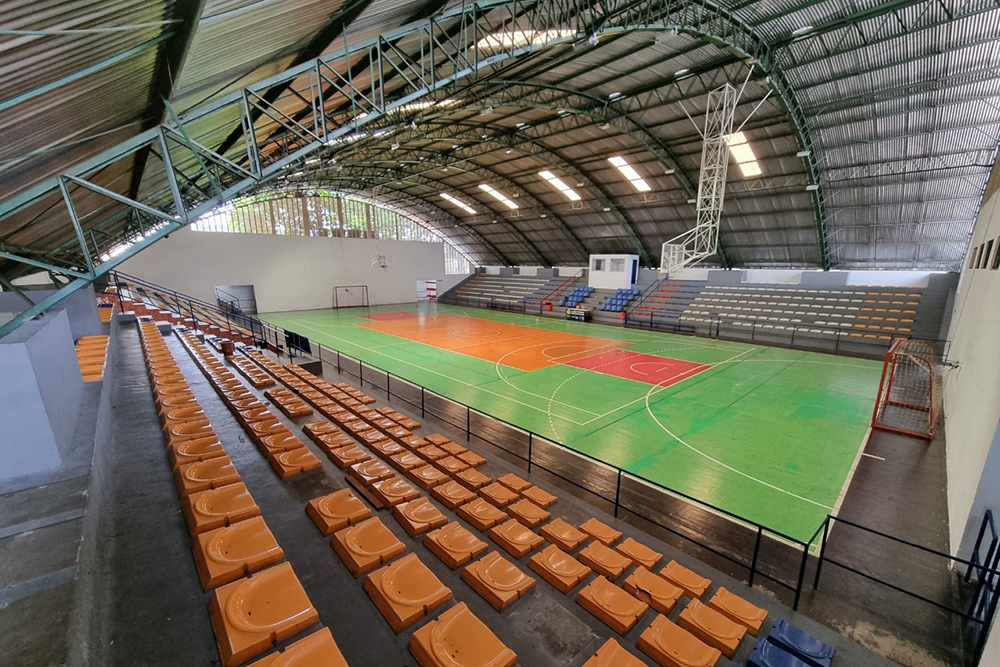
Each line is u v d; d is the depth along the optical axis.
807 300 22.17
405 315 31.33
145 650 2.59
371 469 5.43
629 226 30.34
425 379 14.17
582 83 19.12
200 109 5.93
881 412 11.13
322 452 6.04
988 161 16.62
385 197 40.62
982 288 9.45
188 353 10.97
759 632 3.65
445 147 27.55
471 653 2.83
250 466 5.24
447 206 39.81
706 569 4.61
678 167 23.55
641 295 28.31
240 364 10.84
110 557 3.35
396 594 3.24
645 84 18.70
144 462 4.90
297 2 5.50
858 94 16.50
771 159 20.75
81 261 9.39
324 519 4.08
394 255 38.84
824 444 9.26
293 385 9.87
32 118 3.78
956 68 14.37
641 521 6.53
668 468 8.19
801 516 6.68
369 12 7.36
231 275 30.59
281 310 33.16
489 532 4.64
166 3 3.68
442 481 5.89
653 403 11.88
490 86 18.27
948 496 7.12
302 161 20.33
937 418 10.63
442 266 42.38
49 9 2.84
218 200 6.36
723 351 18.80
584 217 32.03
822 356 17.81
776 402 11.98
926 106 16.02
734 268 28.48
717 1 13.32
